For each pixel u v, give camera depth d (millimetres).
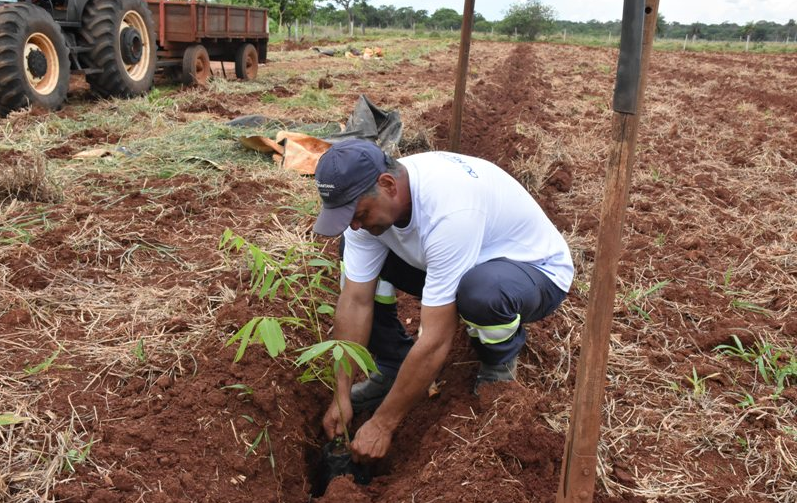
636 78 1629
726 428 2799
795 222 5344
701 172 6816
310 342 3344
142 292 3598
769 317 3834
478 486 2381
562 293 2820
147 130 7148
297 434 2904
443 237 2373
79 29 8703
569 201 5781
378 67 16500
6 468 2254
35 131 6578
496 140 7707
